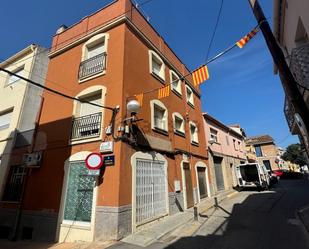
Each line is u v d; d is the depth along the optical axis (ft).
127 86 28.58
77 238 23.56
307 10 18.24
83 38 35.45
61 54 38.11
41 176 30.27
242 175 63.46
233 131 79.20
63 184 27.22
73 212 25.46
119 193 22.90
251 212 32.42
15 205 31.68
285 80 11.73
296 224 24.66
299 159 157.38
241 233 22.45
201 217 30.83
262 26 13.12
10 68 47.60
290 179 104.37
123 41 30.30
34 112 41.37
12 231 29.84
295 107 11.32
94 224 23.04
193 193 41.04
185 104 47.78
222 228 24.80
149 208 27.50
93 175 24.70
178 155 38.60
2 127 42.50
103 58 31.22
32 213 28.84
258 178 61.16
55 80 36.27
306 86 19.11
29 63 43.70
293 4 22.07
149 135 30.99
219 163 62.85
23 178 33.32
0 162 37.96
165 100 38.65
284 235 21.04
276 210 32.99
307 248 17.53
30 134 35.42
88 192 25.30
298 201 39.83
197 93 57.72
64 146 29.58
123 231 22.29
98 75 30.48
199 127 53.16
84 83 31.86
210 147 56.80
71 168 27.89
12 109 42.27
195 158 45.85
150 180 29.12
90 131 28.25
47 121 33.76
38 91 42.96
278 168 127.44
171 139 37.35
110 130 25.86
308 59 18.72
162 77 39.83
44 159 31.07
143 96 31.94
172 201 33.17
